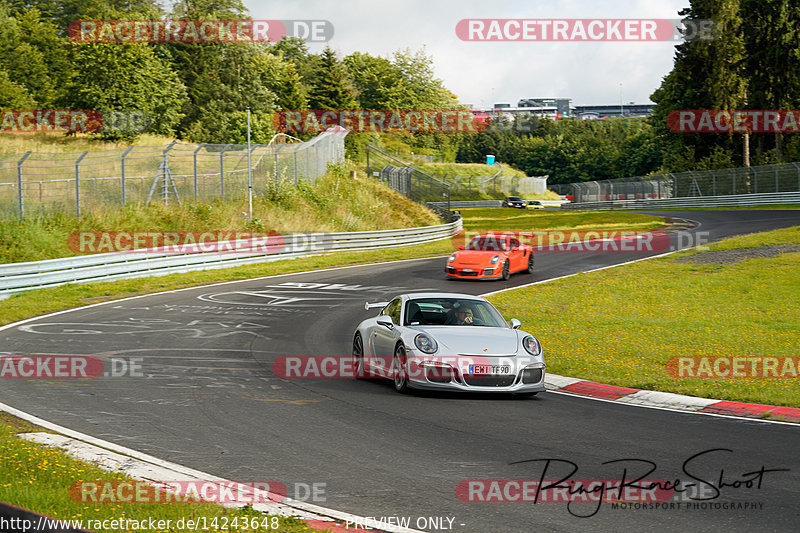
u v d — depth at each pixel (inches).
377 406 351.9
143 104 2431.1
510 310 742.5
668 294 839.1
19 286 799.7
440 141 5388.8
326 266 1162.0
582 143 5418.3
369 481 231.8
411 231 1517.0
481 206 3757.4
